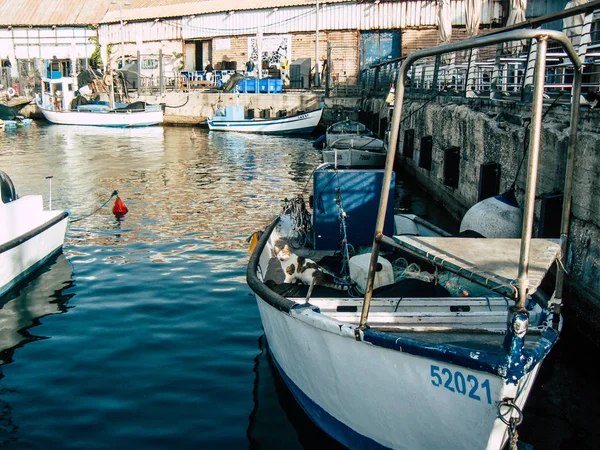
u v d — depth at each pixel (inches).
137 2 1991.9
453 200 602.5
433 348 174.7
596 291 285.9
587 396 255.0
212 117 1537.9
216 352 299.3
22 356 294.2
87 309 353.4
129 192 719.7
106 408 248.2
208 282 398.9
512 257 181.0
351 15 1530.5
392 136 174.6
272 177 835.4
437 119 674.2
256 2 1664.6
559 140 332.2
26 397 256.4
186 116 1689.2
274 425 237.9
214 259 449.7
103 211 614.2
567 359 283.9
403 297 246.8
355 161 892.0
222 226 551.2
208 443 225.6
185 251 470.6
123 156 1063.0
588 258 295.3
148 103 1720.0
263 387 266.8
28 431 232.1
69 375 275.4
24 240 398.9
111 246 485.1
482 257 179.6
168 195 700.0
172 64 1823.3
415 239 191.8
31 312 348.8
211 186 762.2
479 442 178.2
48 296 374.0
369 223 334.3
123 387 264.8
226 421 240.1
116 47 1955.0
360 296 262.2
